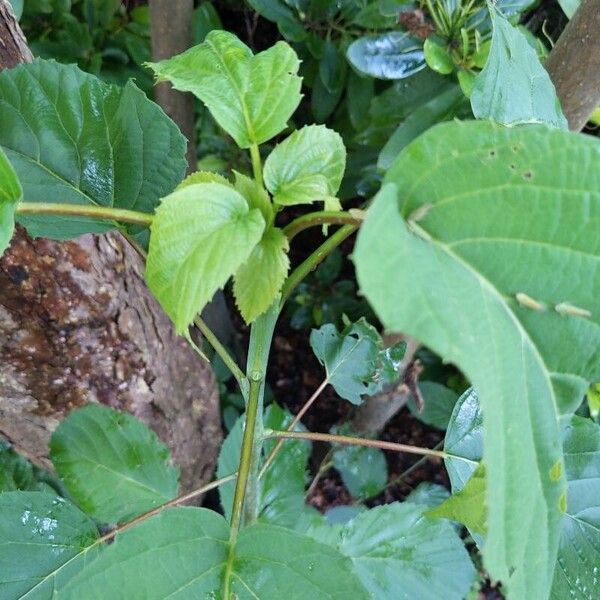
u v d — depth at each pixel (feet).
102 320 1.83
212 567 1.09
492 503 0.75
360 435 2.78
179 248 0.90
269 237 1.01
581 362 0.88
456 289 0.78
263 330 1.15
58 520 1.42
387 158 2.16
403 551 1.68
